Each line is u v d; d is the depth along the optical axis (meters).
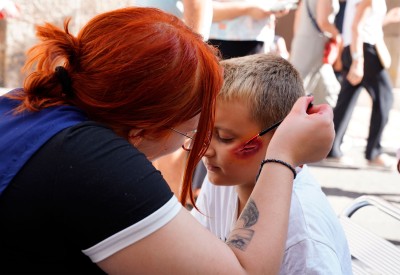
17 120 0.94
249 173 1.35
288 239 1.20
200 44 0.99
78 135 0.89
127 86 0.93
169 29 0.97
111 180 0.86
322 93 4.12
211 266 0.90
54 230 0.88
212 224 1.55
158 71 0.93
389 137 5.35
